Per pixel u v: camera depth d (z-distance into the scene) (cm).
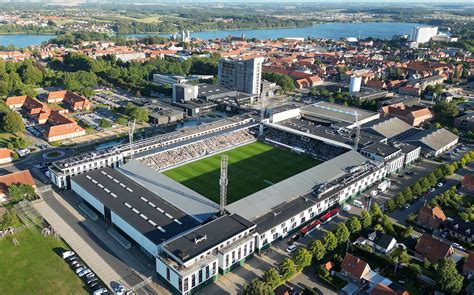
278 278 11869
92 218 15400
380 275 12531
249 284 11769
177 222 13912
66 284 11912
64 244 13812
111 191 15788
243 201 15188
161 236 13075
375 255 13338
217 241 12581
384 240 14012
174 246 12225
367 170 18612
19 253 13188
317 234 14938
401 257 13250
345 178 17700
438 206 16388
